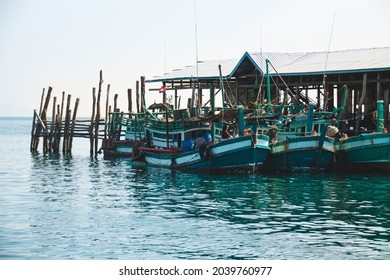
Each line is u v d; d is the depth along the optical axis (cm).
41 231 3547
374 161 5797
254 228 3591
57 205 4394
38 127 9519
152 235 3434
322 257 3008
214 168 5919
